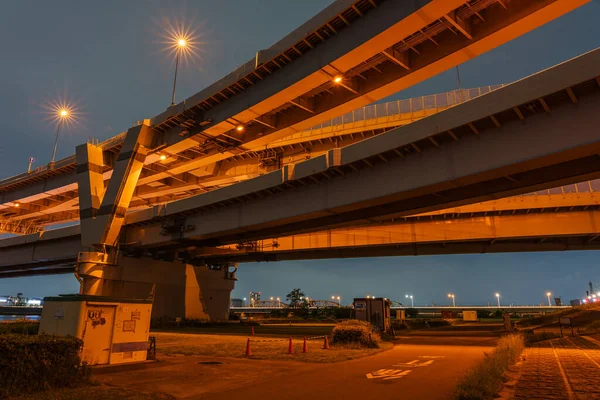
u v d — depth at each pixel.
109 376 12.72
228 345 23.88
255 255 62.38
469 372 11.25
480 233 41.19
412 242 44.16
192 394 10.26
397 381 11.85
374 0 25.53
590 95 19.73
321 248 50.38
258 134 39.75
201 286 61.59
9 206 70.50
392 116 46.28
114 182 45.22
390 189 27.92
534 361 14.92
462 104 23.42
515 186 26.11
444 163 25.27
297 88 31.23
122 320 15.51
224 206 41.84
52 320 14.80
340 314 104.94
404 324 51.34
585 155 20.77
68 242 58.62
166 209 46.72
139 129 44.38
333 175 31.78
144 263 53.31
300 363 16.20
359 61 27.78
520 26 23.86
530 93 20.52
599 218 36.88
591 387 9.71
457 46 26.20
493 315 124.12
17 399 9.16
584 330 32.31
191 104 39.03
